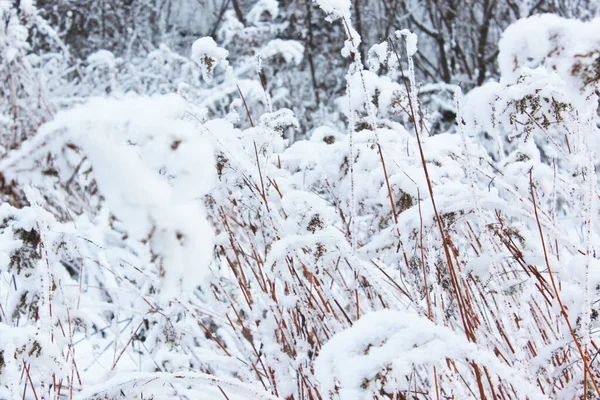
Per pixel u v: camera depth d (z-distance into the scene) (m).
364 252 1.59
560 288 1.42
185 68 5.21
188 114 1.42
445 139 1.91
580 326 1.25
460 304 1.34
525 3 7.64
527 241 1.45
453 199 1.52
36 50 7.11
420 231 1.38
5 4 4.62
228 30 5.59
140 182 0.50
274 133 1.74
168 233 0.51
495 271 1.36
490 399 1.32
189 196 0.53
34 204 1.32
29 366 1.25
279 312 1.47
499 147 1.92
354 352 0.83
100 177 0.50
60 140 0.51
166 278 0.51
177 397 1.51
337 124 5.45
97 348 2.31
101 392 1.17
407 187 1.65
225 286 1.72
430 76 8.20
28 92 4.46
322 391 0.92
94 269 2.72
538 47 0.79
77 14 8.34
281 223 1.47
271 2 3.51
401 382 1.14
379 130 1.92
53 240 1.52
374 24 8.86
